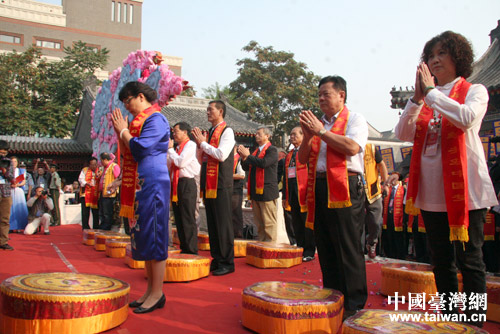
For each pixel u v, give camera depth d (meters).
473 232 2.66
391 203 7.58
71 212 12.55
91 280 3.16
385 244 7.84
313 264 5.51
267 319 2.77
